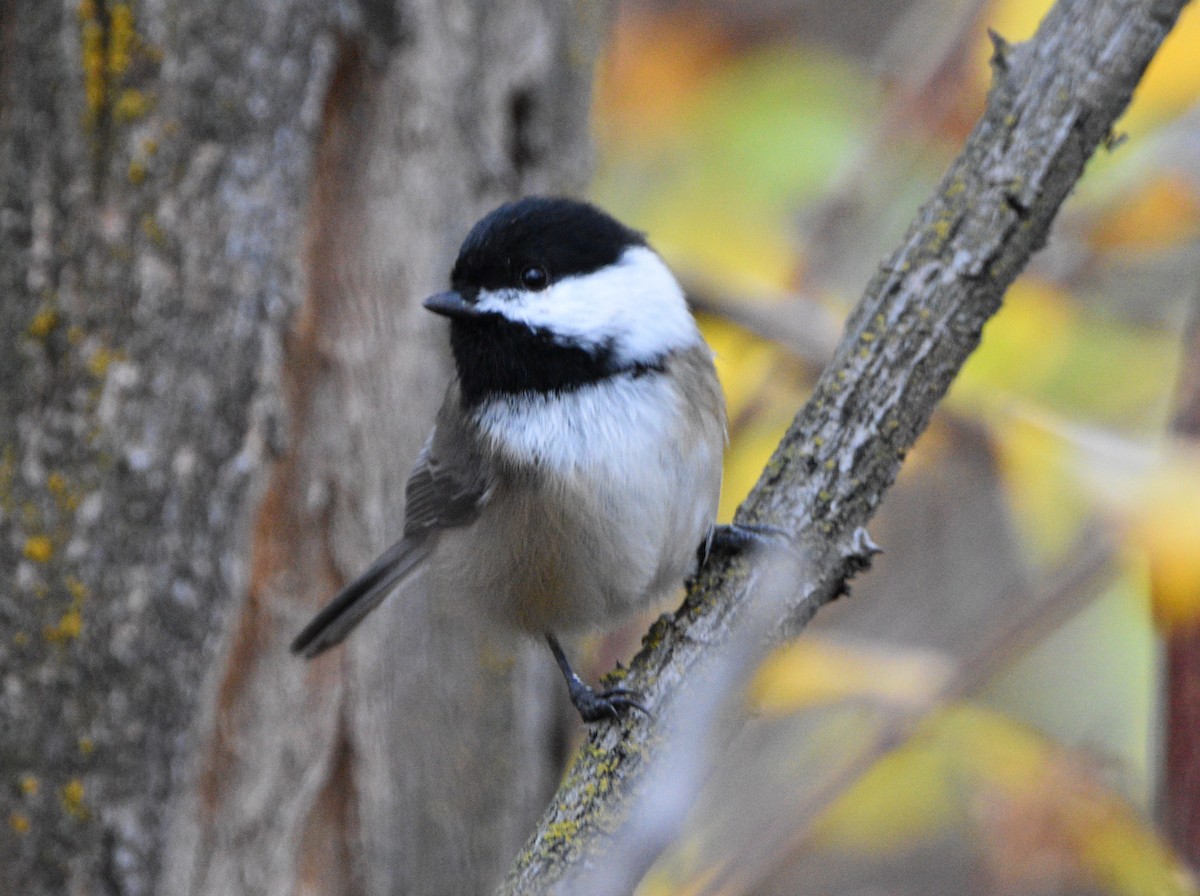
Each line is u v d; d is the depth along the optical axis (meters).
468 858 3.34
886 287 3.26
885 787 3.32
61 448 3.30
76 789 3.30
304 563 3.31
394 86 3.32
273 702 3.31
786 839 3.32
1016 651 3.31
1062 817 3.30
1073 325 3.33
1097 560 3.30
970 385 3.31
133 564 3.30
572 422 3.28
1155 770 3.31
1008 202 3.25
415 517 3.30
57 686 3.30
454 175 3.33
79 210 3.30
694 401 3.29
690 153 3.37
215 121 3.30
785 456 3.26
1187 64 3.31
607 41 3.37
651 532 3.28
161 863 3.30
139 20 3.30
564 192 3.36
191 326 3.30
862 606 3.38
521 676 3.35
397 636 3.33
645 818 3.23
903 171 3.37
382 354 3.32
